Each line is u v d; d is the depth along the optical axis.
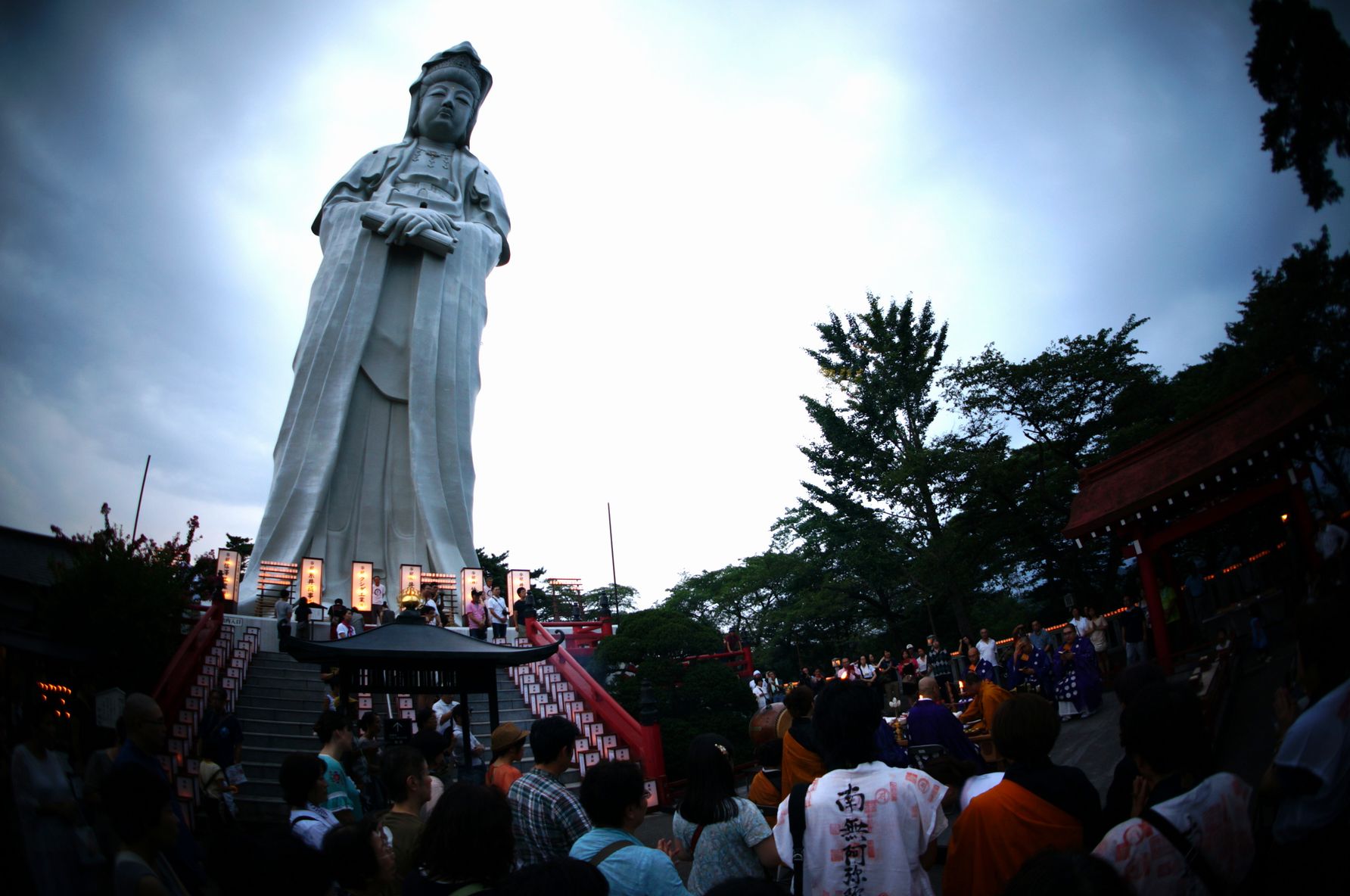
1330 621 3.92
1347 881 3.51
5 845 5.55
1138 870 3.58
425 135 39.78
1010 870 4.04
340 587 31.53
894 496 34.91
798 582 43.66
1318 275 5.68
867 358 41.69
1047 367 27.48
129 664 15.22
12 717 6.09
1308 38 5.28
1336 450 6.31
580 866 3.14
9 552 17.48
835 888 4.27
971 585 35.66
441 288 36.25
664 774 16.92
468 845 4.07
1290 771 3.73
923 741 7.93
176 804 8.10
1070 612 32.69
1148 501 16.48
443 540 32.88
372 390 34.69
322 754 7.66
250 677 19.70
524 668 22.59
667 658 23.83
